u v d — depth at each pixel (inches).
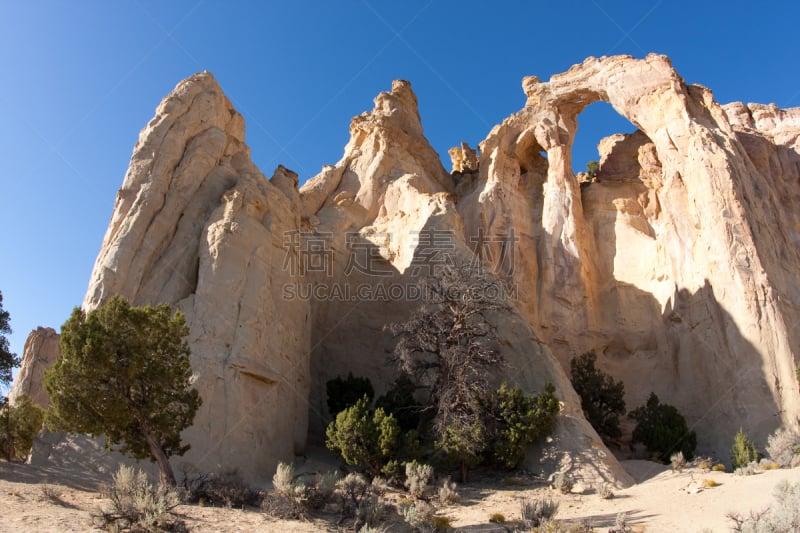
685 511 619.2
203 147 1069.8
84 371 587.2
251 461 792.9
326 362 1171.3
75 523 448.8
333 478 656.4
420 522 586.9
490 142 1635.1
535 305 1402.6
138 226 939.3
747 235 1222.3
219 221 967.0
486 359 917.2
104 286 874.1
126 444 661.9
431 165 1676.9
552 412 886.4
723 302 1195.9
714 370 1172.5
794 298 1205.7
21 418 838.5
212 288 891.4
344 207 1425.9
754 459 901.2
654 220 1525.6
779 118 1763.0
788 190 1489.9
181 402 649.6
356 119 1684.3
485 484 828.6
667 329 1306.6
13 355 784.9
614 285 1437.0
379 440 799.1
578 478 818.8
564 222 1481.3
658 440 1045.8
